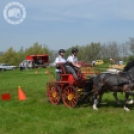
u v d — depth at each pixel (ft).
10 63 239.50
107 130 24.48
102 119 28.63
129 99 38.37
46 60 183.73
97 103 36.24
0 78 97.35
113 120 27.99
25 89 60.34
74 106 35.76
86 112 32.60
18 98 45.88
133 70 33.71
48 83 41.14
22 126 26.76
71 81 36.88
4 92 56.34
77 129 25.12
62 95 37.93
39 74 114.42
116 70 36.83
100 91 35.22
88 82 36.55
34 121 28.53
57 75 40.04
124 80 33.45
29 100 43.16
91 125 26.30
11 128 26.27
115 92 37.35
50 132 24.32
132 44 135.33
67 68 37.73
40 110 34.35
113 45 117.60
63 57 40.24
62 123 27.02
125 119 28.66
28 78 94.12
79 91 36.60
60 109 35.12
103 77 34.81
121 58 117.29
